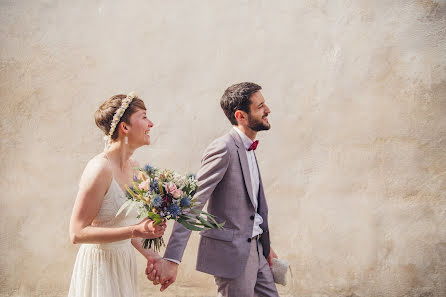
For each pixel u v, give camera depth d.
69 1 3.66
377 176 3.57
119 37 3.66
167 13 3.66
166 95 3.67
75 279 2.05
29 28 3.65
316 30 3.62
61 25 3.66
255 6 3.65
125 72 3.67
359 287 3.55
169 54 3.67
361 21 3.59
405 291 3.52
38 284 3.62
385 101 3.57
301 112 3.62
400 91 3.56
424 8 3.55
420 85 3.54
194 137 3.66
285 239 3.61
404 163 3.55
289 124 3.62
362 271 3.55
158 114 3.67
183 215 1.98
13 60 3.64
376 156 3.57
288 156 3.62
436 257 3.51
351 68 3.59
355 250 3.56
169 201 1.89
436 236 3.51
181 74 3.66
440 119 3.53
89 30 3.66
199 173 2.28
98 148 3.66
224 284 2.26
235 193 2.27
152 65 3.67
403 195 3.55
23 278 3.62
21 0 3.64
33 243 3.62
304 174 3.61
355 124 3.59
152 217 1.85
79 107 3.66
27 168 3.64
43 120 3.65
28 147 3.65
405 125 3.55
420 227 3.53
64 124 3.65
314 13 3.62
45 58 3.65
